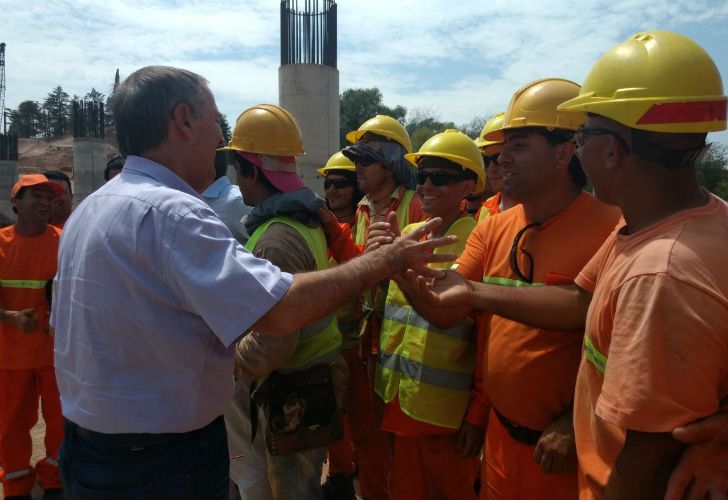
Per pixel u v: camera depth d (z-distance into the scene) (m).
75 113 18.27
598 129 1.50
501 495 2.27
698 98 1.38
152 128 1.88
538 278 2.19
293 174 2.97
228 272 1.66
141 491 1.79
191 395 1.81
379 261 2.03
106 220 1.77
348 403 3.78
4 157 17.91
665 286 1.26
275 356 2.46
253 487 3.15
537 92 2.13
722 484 1.27
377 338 3.57
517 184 2.18
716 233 1.33
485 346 2.33
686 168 1.43
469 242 2.58
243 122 2.91
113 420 1.76
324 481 4.48
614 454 1.54
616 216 2.15
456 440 2.74
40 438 5.21
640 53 1.45
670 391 1.24
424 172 2.97
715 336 1.22
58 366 1.93
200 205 1.76
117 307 1.74
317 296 1.79
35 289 4.07
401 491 2.90
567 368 2.09
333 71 10.62
